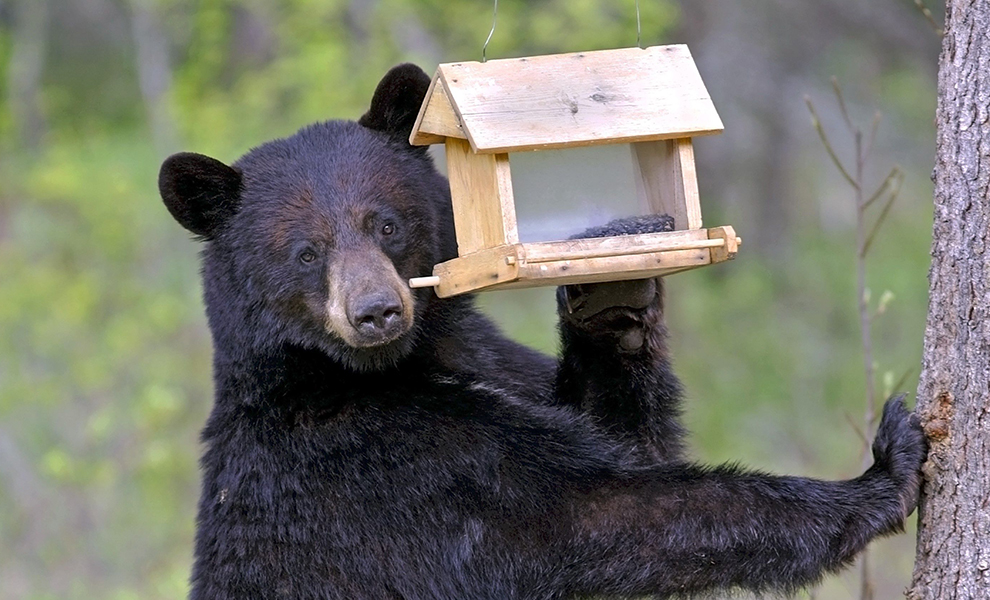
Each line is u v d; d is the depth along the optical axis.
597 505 8.92
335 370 9.57
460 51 25.59
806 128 30.39
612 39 24.69
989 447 7.64
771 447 25.39
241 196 9.77
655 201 8.40
